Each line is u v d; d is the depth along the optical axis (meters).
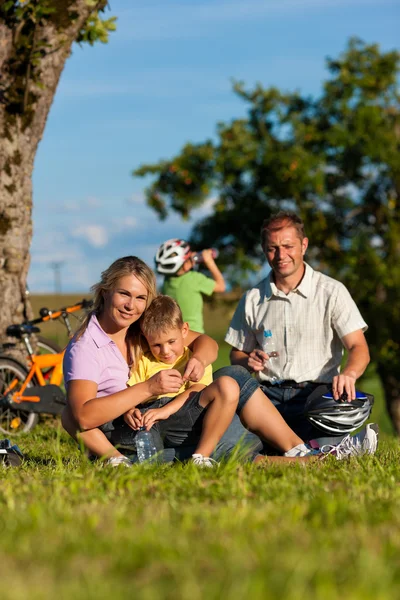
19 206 9.74
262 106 25.06
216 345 5.31
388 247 24.20
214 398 5.01
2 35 9.44
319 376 6.00
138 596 2.20
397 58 24.86
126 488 4.02
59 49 9.73
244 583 2.29
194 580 2.34
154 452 5.07
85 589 2.27
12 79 9.62
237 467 4.57
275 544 2.78
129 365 5.23
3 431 9.12
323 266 23.91
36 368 9.39
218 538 2.88
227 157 23.97
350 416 5.53
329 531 3.03
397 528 3.09
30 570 2.50
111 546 2.75
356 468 4.71
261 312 6.18
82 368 5.00
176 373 4.89
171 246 9.19
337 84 25.08
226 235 24.47
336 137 23.39
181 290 9.14
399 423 23.31
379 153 23.38
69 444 7.16
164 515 3.27
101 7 9.91
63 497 3.68
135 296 4.97
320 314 6.02
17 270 9.67
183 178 24.25
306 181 23.03
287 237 5.99
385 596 2.21
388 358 22.12
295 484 4.10
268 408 5.23
